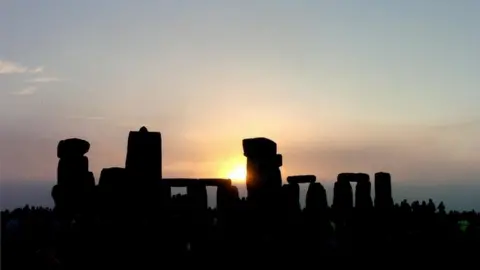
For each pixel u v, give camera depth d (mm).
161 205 27156
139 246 24625
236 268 24234
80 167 29406
